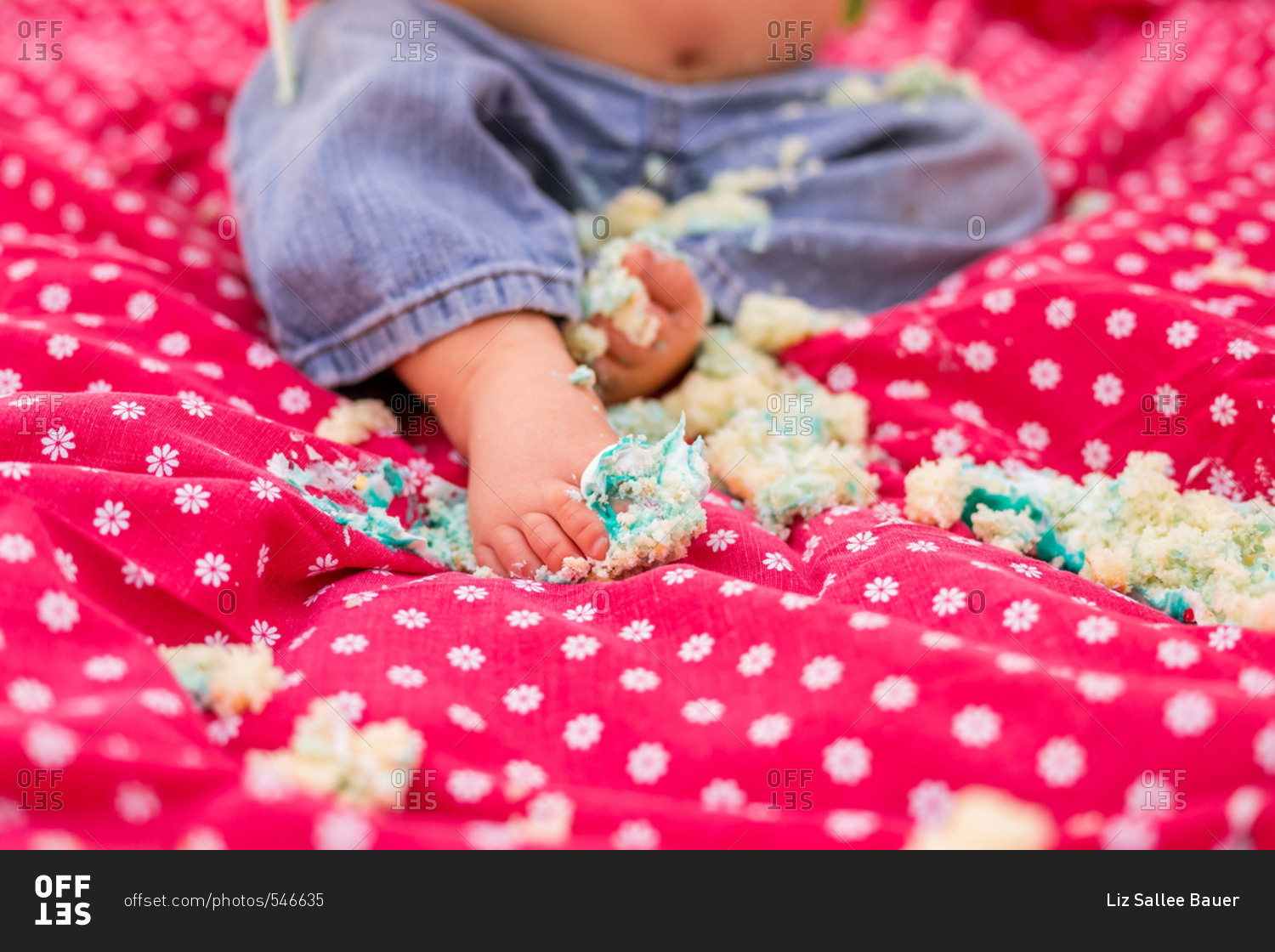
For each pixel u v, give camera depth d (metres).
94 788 0.57
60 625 0.67
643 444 0.92
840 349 1.19
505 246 1.08
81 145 1.50
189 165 1.56
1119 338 1.08
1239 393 0.99
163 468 0.83
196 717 0.65
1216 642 0.74
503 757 0.69
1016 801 0.62
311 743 0.65
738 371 1.14
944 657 0.69
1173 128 1.81
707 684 0.74
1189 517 0.92
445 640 0.77
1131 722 0.64
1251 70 1.92
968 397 1.16
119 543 0.75
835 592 0.82
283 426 0.94
